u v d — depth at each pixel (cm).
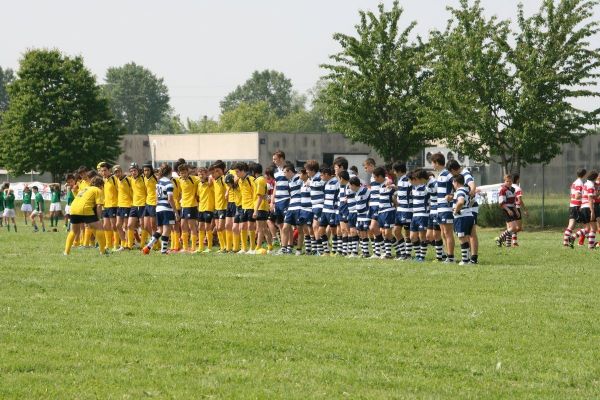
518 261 4547
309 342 2341
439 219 4406
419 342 2364
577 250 5325
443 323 2617
